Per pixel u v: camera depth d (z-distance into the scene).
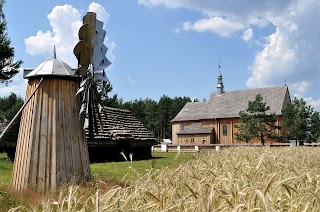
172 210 3.24
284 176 4.84
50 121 9.17
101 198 3.41
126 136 25.72
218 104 72.88
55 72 9.27
